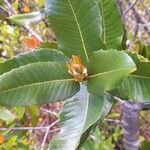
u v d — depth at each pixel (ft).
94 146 1.98
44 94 0.89
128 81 0.93
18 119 1.82
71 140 0.88
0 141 1.67
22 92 0.87
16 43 2.17
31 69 0.88
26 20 1.43
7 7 1.73
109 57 0.82
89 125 0.87
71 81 0.91
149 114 3.00
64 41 0.94
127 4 2.25
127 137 1.67
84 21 0.93
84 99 0.93
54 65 0.90
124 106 1.60
